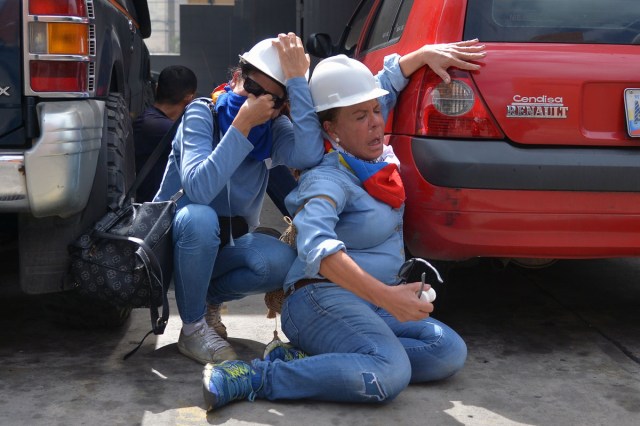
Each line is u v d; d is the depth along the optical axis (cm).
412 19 350
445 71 303
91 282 286
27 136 273
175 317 363
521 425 254
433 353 279
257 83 283
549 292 410
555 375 298
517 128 301
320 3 1030
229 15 2386
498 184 298
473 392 280
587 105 305
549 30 312
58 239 295
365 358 259
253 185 309
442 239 304
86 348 321
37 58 272
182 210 294
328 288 276
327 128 281
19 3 271
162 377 291
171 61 2606
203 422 253
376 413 261
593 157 300
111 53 343
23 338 333
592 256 308
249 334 341
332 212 262
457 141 302
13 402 266
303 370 262
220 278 312
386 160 291
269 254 295
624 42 313
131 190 316
